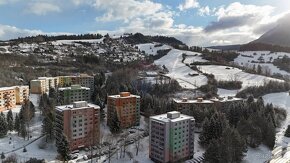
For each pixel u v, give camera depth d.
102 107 176.25
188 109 173.88
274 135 147.12
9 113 153.12
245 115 162.00
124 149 129.12
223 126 135.50
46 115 147.75
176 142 122.25
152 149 126.75
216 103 188.75
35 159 115.44
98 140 140.50
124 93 167.50
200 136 142.75
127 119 165.00
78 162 121.69
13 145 134.25
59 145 120.75
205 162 115.38
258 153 138.88
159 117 128.50
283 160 134.62
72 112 130.75
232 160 116.00
